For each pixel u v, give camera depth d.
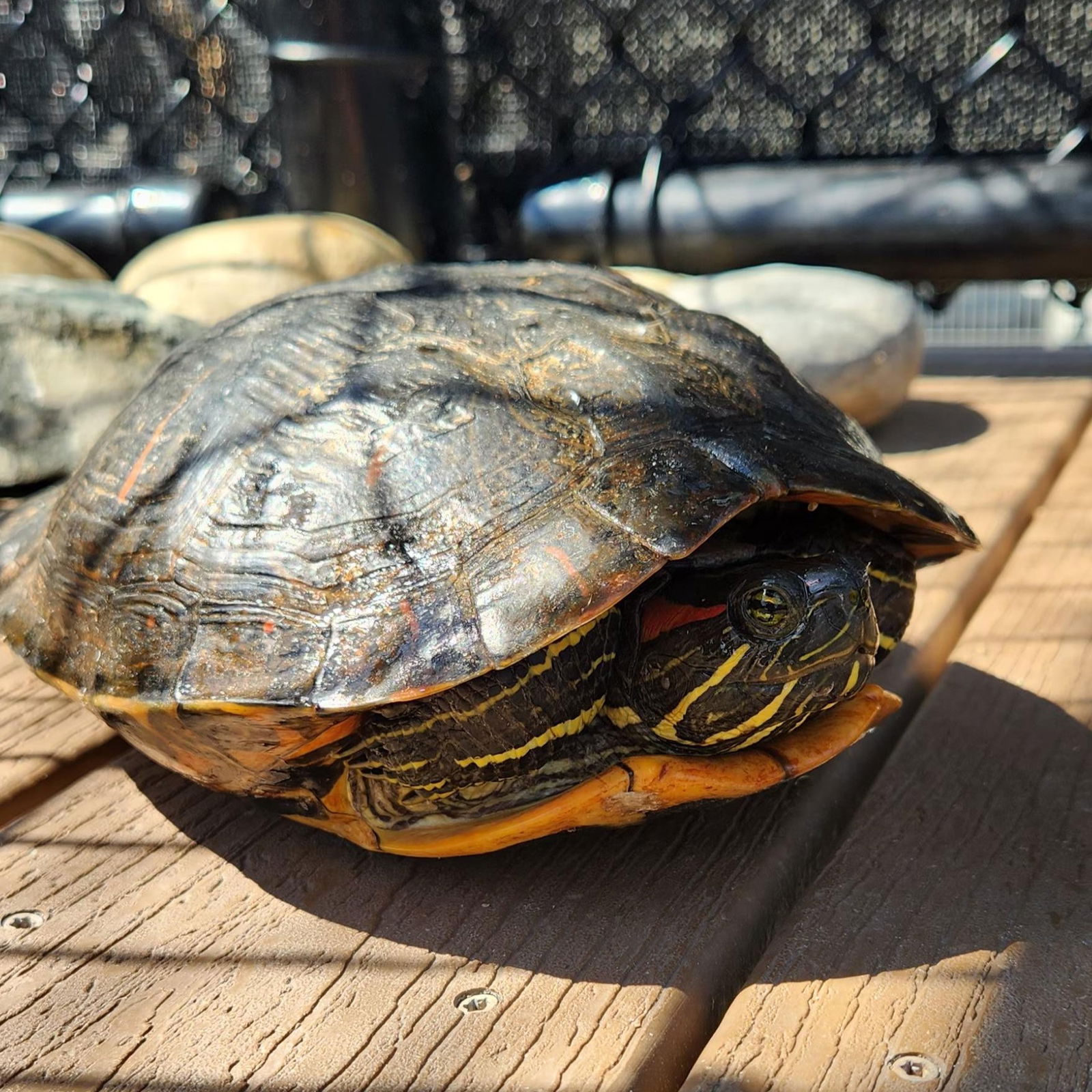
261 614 0.31
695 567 0.33
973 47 0.85
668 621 0.33
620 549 0.30
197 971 0.30
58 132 1.07
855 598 0.31
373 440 0.33
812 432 0.35
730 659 0.32
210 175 1.05
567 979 0.29
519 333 0.35
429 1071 0.27
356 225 0.83
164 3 1.00
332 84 0.85
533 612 0.30
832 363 0.69
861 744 0.38
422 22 0.88
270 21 0.85
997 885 0.32
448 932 0.31
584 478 0.32
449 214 0.93
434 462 0.32
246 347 0.37
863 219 0.85
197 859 0.35
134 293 0.81
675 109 0.93
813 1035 0.27
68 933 0.32
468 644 0.30
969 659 0.43
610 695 0.34
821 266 0.88
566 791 0.32
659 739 0.34
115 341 0.72
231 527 0.33
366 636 0.30
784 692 0.32
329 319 0.36
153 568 0.34
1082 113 0.84
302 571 0.31
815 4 0.88
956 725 0.39
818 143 0.91
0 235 0.87
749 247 0.88
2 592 0.39
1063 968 0.29
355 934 0.31
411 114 0.88
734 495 0.31
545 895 0.32
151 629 0.33
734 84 0.91
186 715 0.31
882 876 0.32
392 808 0.32
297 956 0.31
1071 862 0.32
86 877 0.34
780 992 0.28
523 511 0.31
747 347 0.38
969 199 0.82
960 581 0.48
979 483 0.60
